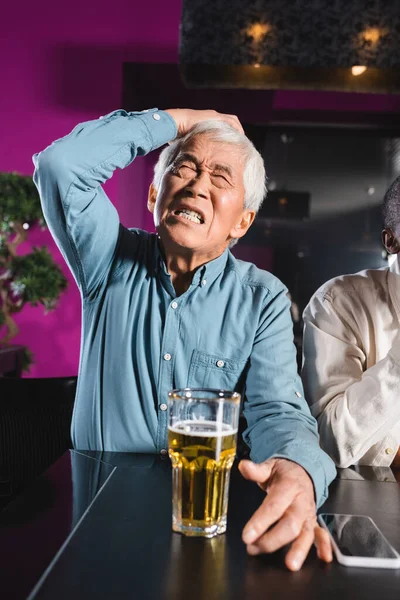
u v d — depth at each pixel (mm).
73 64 4039
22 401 1576
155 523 784
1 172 3676
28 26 4039
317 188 6723
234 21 3111
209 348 1272
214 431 734
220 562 680
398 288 1435
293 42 3104
